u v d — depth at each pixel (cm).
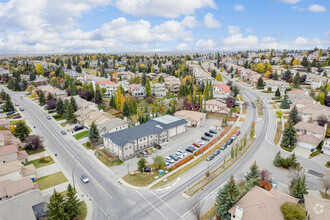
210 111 10400
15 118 9762
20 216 3578
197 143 6938
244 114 9988
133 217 3881
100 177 5200
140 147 6594
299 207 3133
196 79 17775
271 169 5472
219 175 5200
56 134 8012
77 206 3831
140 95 13838
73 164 5847
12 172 4834
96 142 7112
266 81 15312
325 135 7038
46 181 5047
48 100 11806
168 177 5156
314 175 5162
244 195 3762
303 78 15462
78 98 11388
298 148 6606
